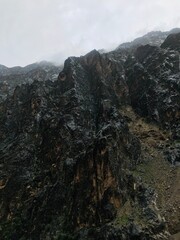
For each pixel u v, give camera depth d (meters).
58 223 44.09
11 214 47.72
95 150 46.22
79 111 59.44
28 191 49.41
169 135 58.34
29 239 44.09
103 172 44.47
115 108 59.84
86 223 42.19
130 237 39.28
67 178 48.34
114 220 41.34
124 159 49.75
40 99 62.12
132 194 45.00
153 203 44.03
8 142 59.28
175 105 61.66
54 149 53.19
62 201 46.31
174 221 42.25
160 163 52.56
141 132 59.69
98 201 42.94
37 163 53.25
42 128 57.56
